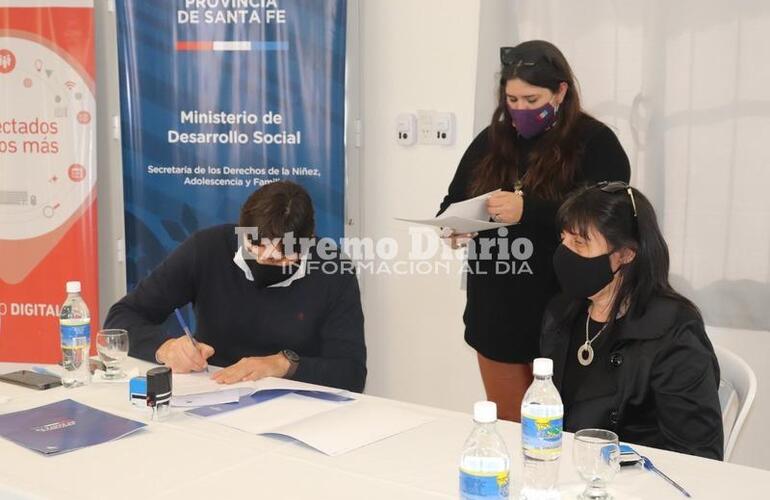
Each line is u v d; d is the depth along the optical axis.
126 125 3.43
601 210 1.71
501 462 1.25
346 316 2.29
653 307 1.72
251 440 1.60
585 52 2.95
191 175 3.41
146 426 1.68
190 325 3.31
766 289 2.78
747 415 1.74
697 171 2.83
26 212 3.46
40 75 3.40
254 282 2.28
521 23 3.04
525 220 2.31
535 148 2.45
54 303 3.49
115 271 3.68
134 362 2.15
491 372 2.64
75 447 1.55
